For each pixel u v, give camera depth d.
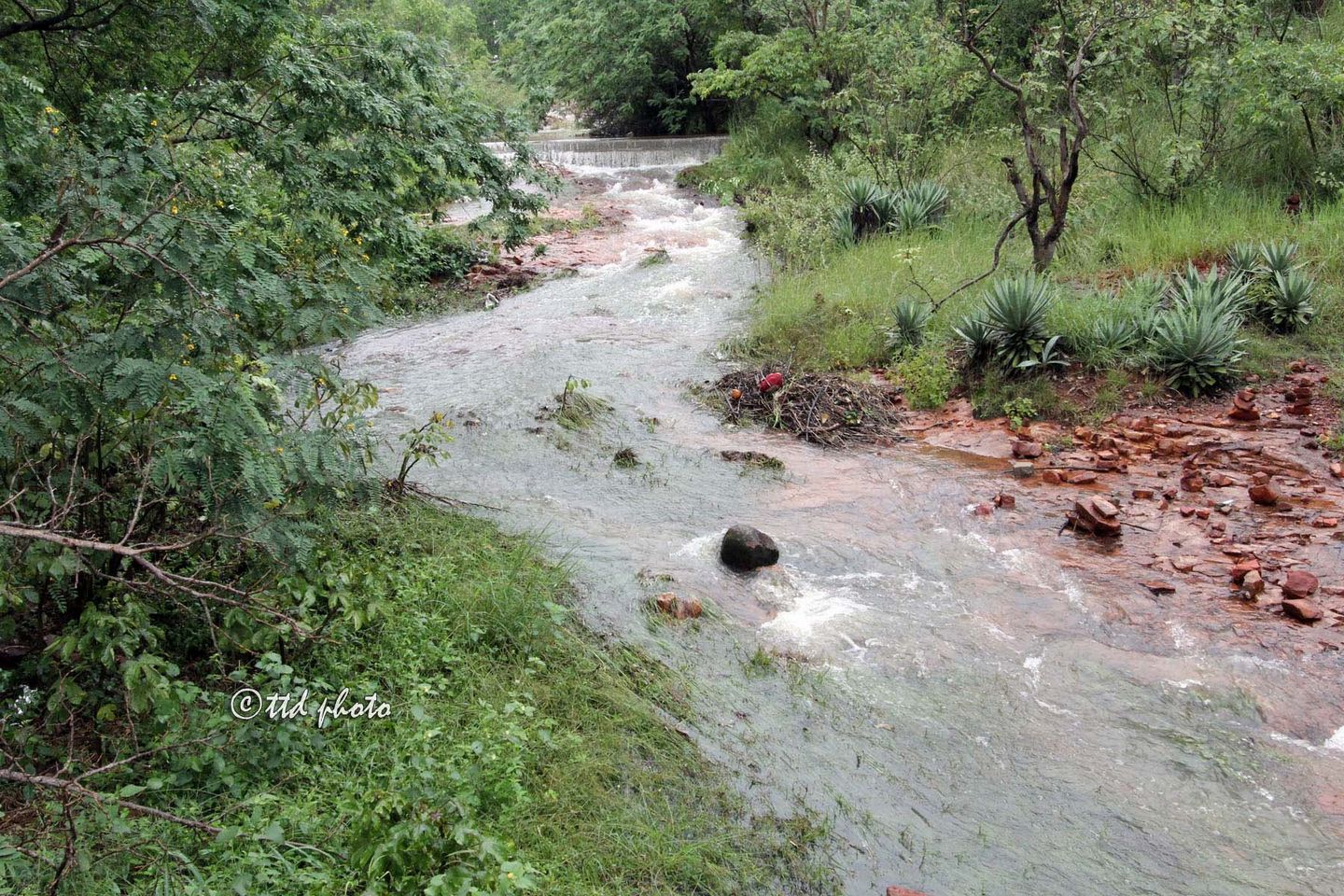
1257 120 11.10
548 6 27.16
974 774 4.49
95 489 4.10
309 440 4.21
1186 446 7.60
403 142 8.30
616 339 10.88
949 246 11.72
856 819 4.16
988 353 9.02
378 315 4.63
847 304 10.60
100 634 3.73
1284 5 14.35
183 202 4.32
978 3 16.03
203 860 3.36
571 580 5.88
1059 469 7.52
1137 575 6.06
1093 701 5.01
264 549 4.22
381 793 3.46
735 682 5.07
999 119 15.65
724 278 13.19
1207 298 8.71
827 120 18.22
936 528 6.82
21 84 6.03
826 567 6.33
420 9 38.34
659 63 25.44
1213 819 4.23
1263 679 5.08
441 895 2.93
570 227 16.23
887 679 5.17
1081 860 4.00
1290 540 6.25
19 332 3.72
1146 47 12.24
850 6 18.22
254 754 3.79
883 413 8.77
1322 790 4.36
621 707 4.62
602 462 7.80
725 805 4.14
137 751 3.73
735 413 8.80
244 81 7.89
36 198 4.30
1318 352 8.66
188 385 3.74
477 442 8.01
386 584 5.23
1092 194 11.87
